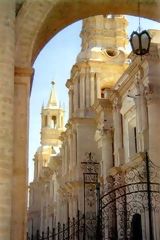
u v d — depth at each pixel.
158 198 26.92
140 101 34.75
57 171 68.25
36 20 16.84
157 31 35.38
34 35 16.80
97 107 46.00
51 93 98.94
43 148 92.19
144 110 34.16
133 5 18.70
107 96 45.72
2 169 13.87
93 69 55.38
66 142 58.53
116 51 57.12
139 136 34.34
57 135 94.06
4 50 14.78
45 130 94.44
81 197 48.22
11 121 14.48
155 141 31.34
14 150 15.95
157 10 18.58
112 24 59.03
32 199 89.31
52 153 91.25
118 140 40.34
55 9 17.53
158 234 28.61
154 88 32.78
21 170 15.83
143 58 33.31
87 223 34.34
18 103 16.31
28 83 16.53
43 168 81.81
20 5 17.09
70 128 55.62
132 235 31.86
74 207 50.44
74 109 55.41
